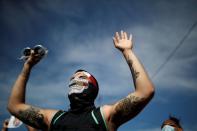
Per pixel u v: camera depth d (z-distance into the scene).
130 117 2.89
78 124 2.92
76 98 3.17
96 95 3.32
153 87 2.82
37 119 3.20
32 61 3.31
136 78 2.86
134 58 2.99
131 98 2.82
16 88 3.27
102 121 2.90
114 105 2.95
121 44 3.12
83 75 3.33
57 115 3.14
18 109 3.22
